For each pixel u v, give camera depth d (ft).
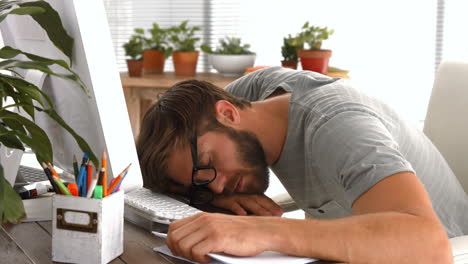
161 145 3.86
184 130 3.84
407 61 12.28
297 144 4.17
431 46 12.27
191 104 3.93
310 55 10.08
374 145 3.31
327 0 12.31
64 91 3.20
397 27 12.21
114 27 13.25
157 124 3.94
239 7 12.80
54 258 2.69
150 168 3.92
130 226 3.35
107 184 2.98
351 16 12.26
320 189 4.12
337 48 12.34
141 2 13.15
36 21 3.02
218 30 13.00
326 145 3.56
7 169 3.49
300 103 4.18
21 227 3.17
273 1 12.59
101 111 2.90
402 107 12.29
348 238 2.79
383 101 4.32
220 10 12.91
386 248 2.79
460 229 4.53
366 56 12.31
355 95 4.08
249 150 4.04
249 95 5.30
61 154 3.73
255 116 4.25
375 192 3.12
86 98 2.96
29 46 3.48
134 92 10.47
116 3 13.16
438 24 12.22
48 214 3.33
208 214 2.90
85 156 2.77
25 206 3.47
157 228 3.30
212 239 2.71
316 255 2.77
